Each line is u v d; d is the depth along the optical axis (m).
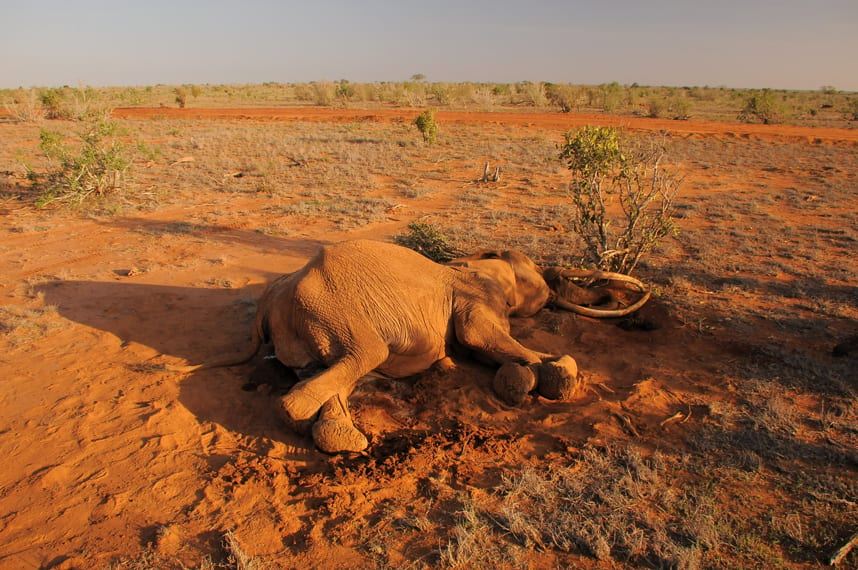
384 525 4.22
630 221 9.12
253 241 11.55
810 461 4.71
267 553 3.98
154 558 3.93
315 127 33.03
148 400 5.79
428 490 4.58
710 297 8.43
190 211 14.20
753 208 14.23
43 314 7.80
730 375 6.13
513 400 5.74
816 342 6.84
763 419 5.21
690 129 30.84
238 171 19.45
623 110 45.06
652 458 4.85
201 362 6.61
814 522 4.07
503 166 20.38
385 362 6.13
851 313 7.67
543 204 14.96
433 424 5.58
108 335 7.22
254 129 31.77
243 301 8.27
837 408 5.45
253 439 5.27
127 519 4.29
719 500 4.33
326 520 4.27
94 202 14.80
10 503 4.45
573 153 9.16
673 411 5.56
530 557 3.90
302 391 5.23
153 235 11.93
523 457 4.98
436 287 6.38
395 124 34.81
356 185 17.16
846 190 16.16
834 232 11.91
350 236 11.91
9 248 11.02
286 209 14.08
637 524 4.15
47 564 3.90
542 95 50.25
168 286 8.98
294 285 5.91
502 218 13.42
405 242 9.84
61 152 15.40
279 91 84.69
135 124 34.03
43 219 13.25
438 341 6.24
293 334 5.91
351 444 5.02
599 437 5.18
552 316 7.73
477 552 3.93
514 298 7.29
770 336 7.03
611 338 7.23
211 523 4.25
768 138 27.55
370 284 5.91
